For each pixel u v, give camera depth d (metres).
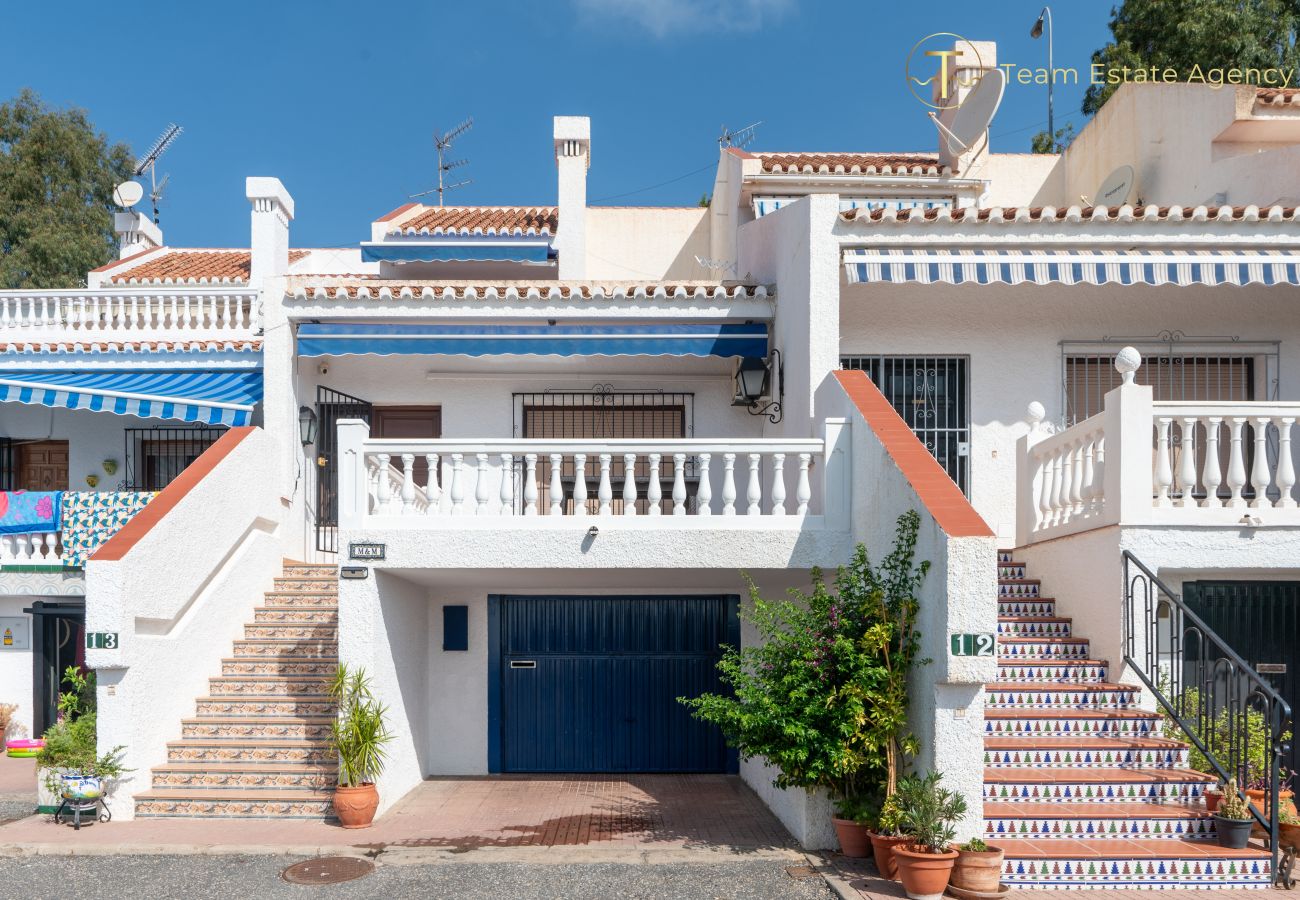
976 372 12.84
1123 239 11.33
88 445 15.41
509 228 17.88
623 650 12.84
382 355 13.38
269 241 15.76
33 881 7.86
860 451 9.52
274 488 12.81
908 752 7.73
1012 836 7.87
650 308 12.93
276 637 11.67
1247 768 8.13
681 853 8.52
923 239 11.35
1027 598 10.60
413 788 11.51
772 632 8.57
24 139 32.59
